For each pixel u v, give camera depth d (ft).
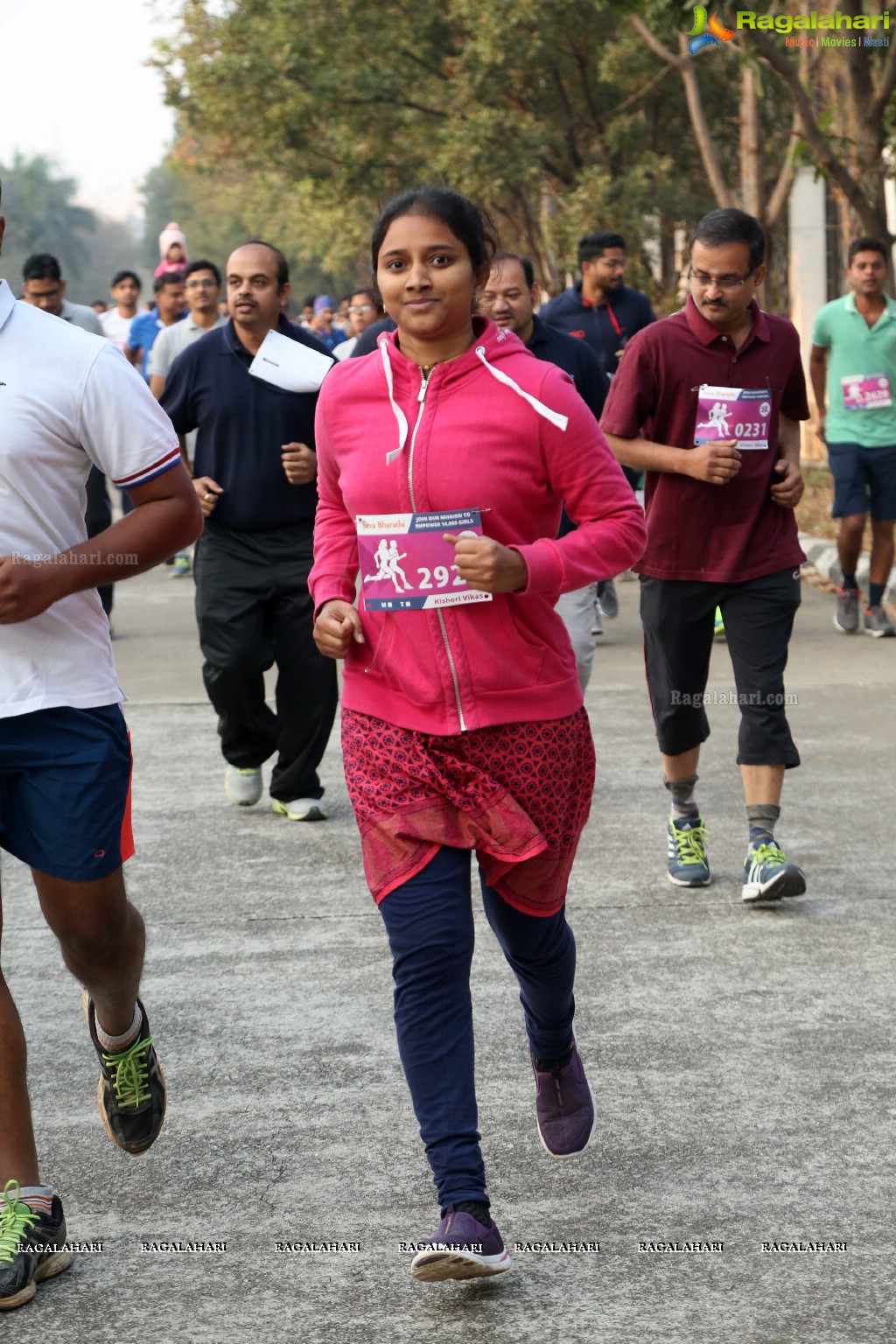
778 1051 16.69
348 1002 18.31
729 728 32.04
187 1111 15.57
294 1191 13.96
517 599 12.55
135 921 13.33
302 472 24.63
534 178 89.04
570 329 41.29
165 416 12.90
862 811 25.90
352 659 13.01
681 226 93.15
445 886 12.51
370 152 95.66
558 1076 13.94
